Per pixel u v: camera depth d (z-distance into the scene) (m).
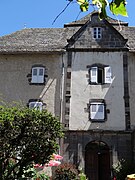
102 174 19.61
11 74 21.14
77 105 20.12
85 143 19.17
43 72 21.08
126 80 20.67
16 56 21.59
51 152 9.88
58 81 20.78
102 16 2.30
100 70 21.28
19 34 24.05
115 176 17.84
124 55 21.28
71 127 19.58
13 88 20.77
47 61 21.34
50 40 22.86
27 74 21.09
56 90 20.58
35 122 9.77
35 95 20.52
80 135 19.34
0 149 9.33
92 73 20.84
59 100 20.33
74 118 19.81
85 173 19.34
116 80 20.70
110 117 19.80
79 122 19.70
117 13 2.26
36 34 23.98
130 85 20.56
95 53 21.33
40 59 21.41
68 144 19.12
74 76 20.83
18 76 21.06
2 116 9.46
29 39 23.16
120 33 22.36
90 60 21.17
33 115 9.82
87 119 19.77
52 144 9.89
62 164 18.05
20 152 9.61
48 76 20.95
